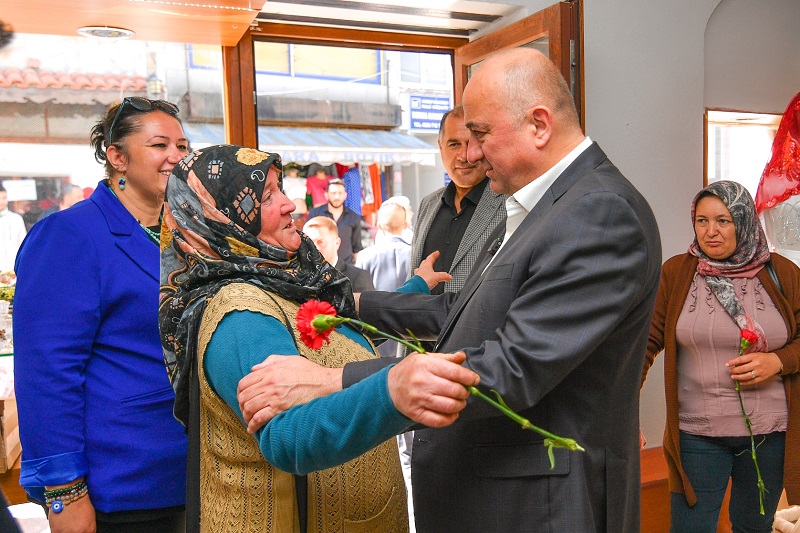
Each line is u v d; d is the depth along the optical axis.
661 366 3.61
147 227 1.77
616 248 1.27
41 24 2.52
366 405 1.02
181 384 1.28
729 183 2.40
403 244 4.29
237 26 2.55
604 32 3.35
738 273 2.38
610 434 1.41
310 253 1.38
